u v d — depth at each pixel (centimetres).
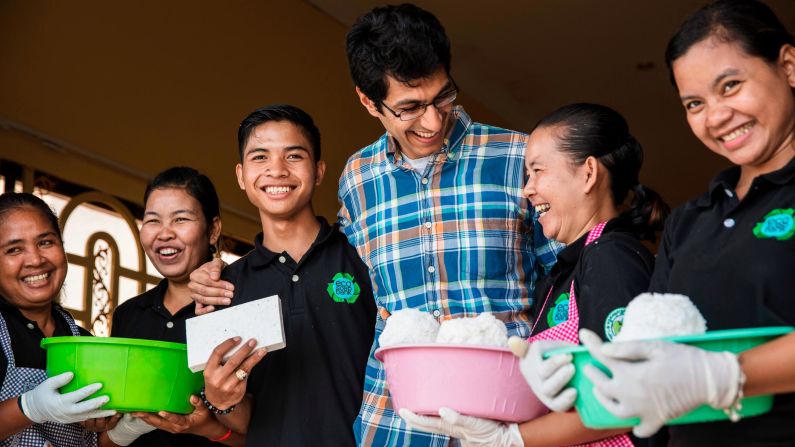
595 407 149
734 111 161
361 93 244
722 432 160
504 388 176
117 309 334
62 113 428
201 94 506
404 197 250
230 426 257
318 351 259
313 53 588
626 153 209
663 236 186
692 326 147
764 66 160
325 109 591
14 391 270
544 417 178
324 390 255
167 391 226
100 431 278
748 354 139
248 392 261
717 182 174
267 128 270
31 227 282
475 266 238
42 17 424
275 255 270
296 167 270
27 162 409
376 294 253
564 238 211
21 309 286
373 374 245
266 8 555
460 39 673
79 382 224
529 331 236
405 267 244
